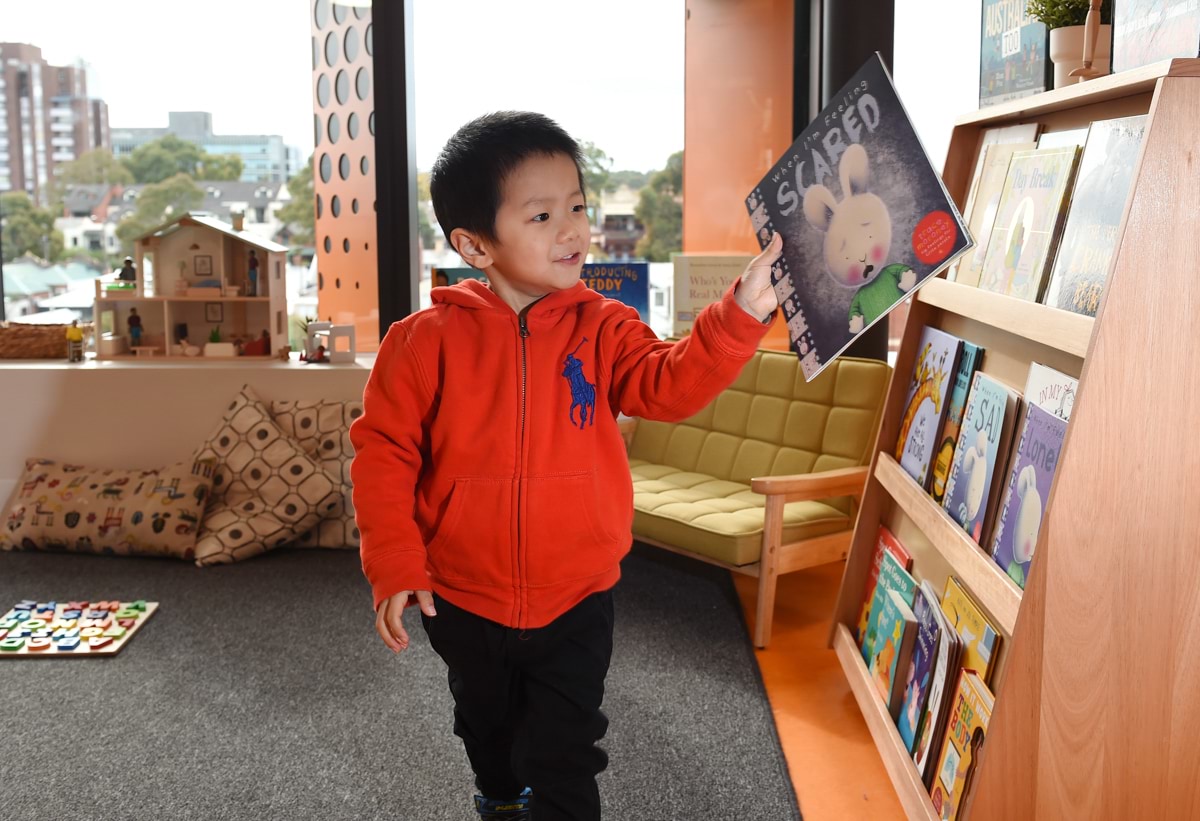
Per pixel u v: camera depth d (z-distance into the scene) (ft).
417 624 9.72
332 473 12.09
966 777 5.40
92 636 9.21
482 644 5.12
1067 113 5.91
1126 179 4.87
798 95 12.82
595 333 5.12
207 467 11.98
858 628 8.18
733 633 9.48
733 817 6.42
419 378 5.00
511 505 4.92
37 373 12.51
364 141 13.08
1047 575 4.70
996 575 5.32
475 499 4.95
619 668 8.67
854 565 8.36
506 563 4.97
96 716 7.84
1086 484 4.65
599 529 5.09
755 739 7.41
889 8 11.17
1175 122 4.42
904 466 7.50
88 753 7.28
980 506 5.85
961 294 6.68
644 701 8.04
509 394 4.92
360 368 12.53
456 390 4.93
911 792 6.03
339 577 11.03
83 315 13.80
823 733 7.60
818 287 4.96
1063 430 5.05
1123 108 5.18
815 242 4.97
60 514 11.69
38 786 6.84
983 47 8.89
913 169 4.58
